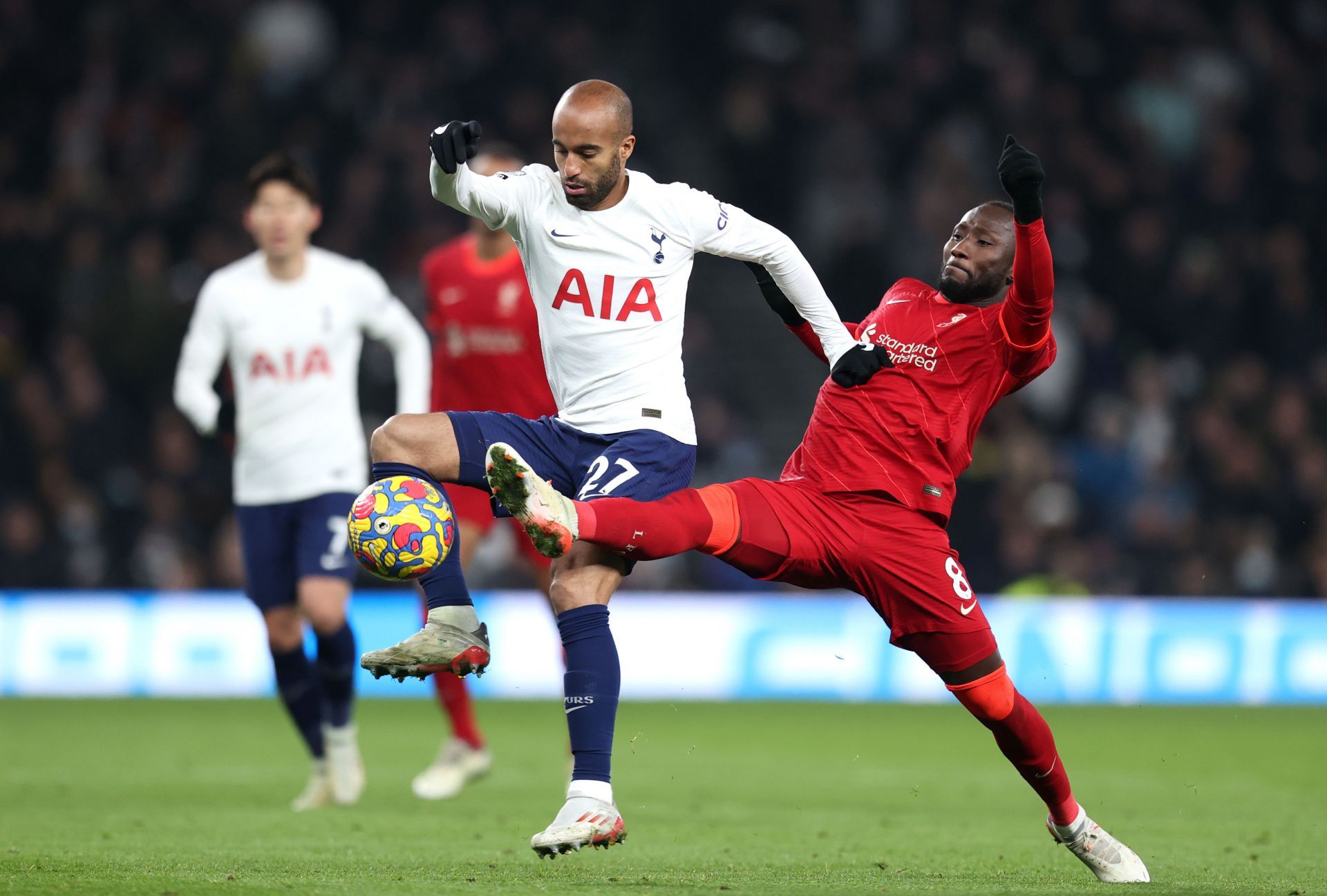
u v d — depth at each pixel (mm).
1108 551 54938
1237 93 70250
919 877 18391
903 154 66500
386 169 61656
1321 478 57469
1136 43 70250
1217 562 54781
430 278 30703
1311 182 68188
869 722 44438
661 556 17391
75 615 48500
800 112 66500
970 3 70688
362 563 17391
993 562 54812
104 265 58156
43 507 51531
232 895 15438
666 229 18188
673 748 37812
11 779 30000
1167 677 50844
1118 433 57844
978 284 18547
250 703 47250
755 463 60000
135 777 30672
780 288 18859
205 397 27891
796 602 50375
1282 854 21438
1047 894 16609
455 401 30750
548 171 18516
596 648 17344
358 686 53062
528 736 40312
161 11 65062
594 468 17922
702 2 71688
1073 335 60875
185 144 61500
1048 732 18125
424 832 22906
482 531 30062
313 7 65188
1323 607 51844
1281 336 63438
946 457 18438
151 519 52094
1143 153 67438
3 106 64375
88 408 53375
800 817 25766
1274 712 48438
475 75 65000
